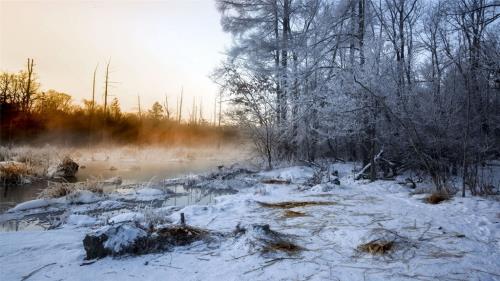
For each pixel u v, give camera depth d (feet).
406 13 53.11
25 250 15.14
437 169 31.76
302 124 49.21
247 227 17.61
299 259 14.05
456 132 35.40
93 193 33.04
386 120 38.70
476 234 17.25
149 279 12.17
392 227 18.72
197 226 19.44
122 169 62.39
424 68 47.34
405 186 34.30
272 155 58.70
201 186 41.83
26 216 25.81
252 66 57.16
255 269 13.03
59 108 152.35
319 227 19.06
